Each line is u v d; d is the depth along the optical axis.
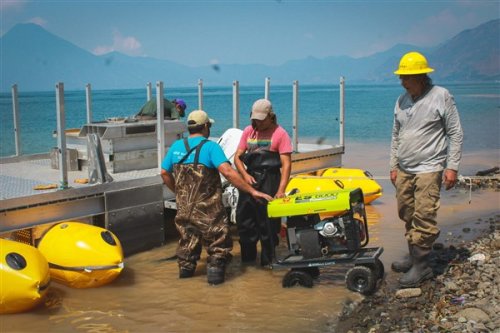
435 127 5.85
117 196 7.30
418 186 5.95
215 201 6.48
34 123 32.56
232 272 6.86
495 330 4.76
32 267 5.59
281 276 6.68
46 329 5.29
